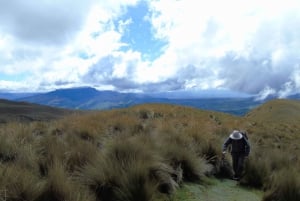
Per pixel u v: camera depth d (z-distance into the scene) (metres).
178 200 7.98
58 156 7.90
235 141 11.21
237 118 41.38
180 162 9.71
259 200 8.83
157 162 8.33
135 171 7.43
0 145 8.06
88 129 13.40
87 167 7.54
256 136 23.97
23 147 8.25
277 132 31.84
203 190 9.14
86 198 6.37
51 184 6.29
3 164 6.94
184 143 11.58
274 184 9.08
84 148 8.81
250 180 10.24
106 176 7.31
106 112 23.53
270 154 12.76
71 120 17.02
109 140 10.75
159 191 8.04
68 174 7.20
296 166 11.47
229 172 11.32
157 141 10.41
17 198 5.76
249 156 11.59
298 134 36.28
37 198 5.99
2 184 5.79
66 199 6.09
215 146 12.02
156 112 29.31
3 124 13.91
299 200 8.41
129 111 27.52
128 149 8.55
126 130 13.89
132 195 7.05
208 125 19.33
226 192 9.30
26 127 11.95
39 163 7.67
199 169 10.00
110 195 7.14
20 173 6.26
